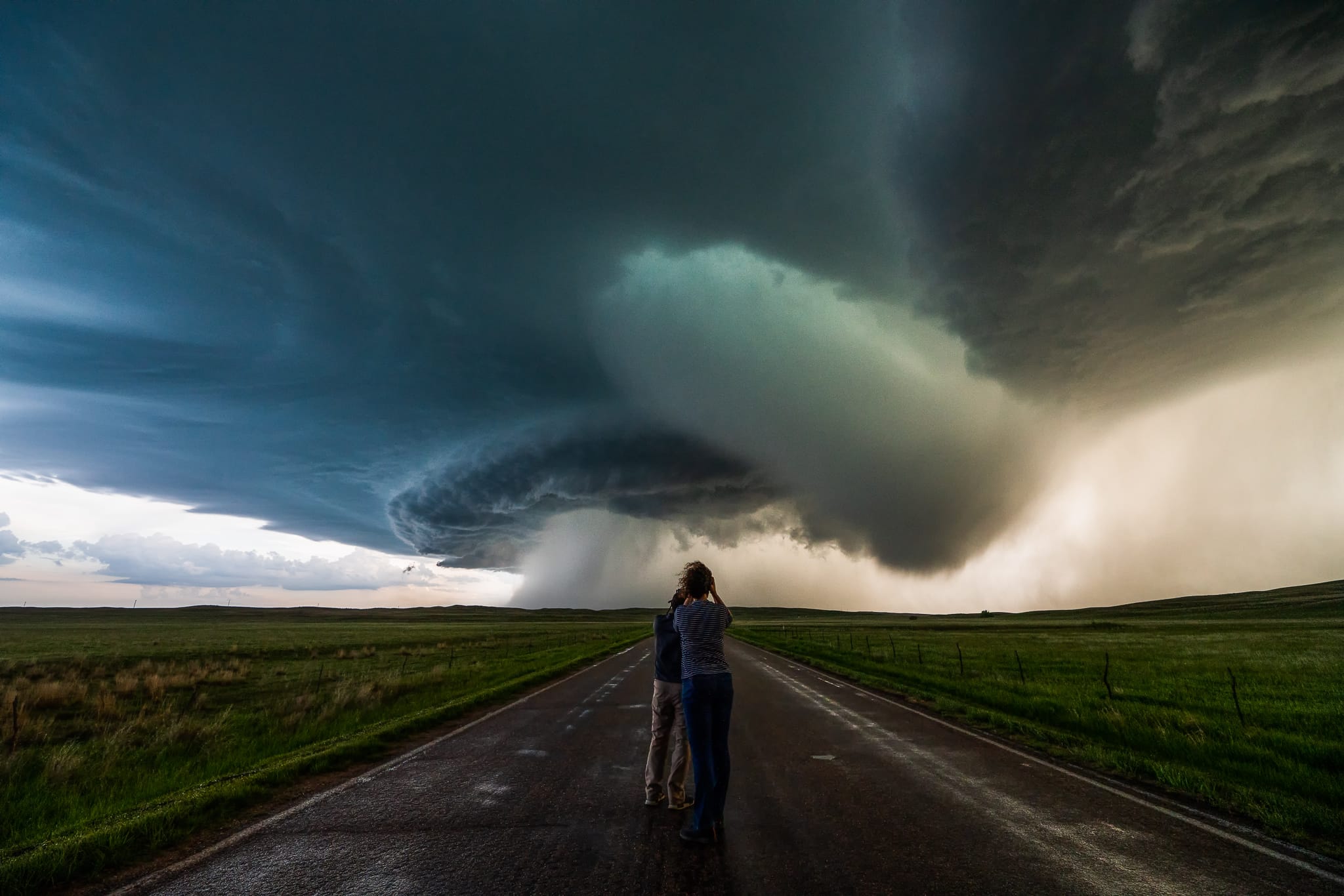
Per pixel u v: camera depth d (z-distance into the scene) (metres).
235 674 22.03
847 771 7.07
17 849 4.54
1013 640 50.41
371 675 22.41
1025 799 5.90
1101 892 3.80
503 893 3.79
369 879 4.04
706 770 4.67
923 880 3.98
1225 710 12.49
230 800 5.73
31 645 42.16
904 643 47.06
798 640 48.50
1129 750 8.25
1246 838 4.80
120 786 7.45
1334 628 58.72
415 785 6.48
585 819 5.30
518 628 95.06
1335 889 3.85
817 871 4.13
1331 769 7.53
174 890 3.88
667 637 5.75
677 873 4.10
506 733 9.59
